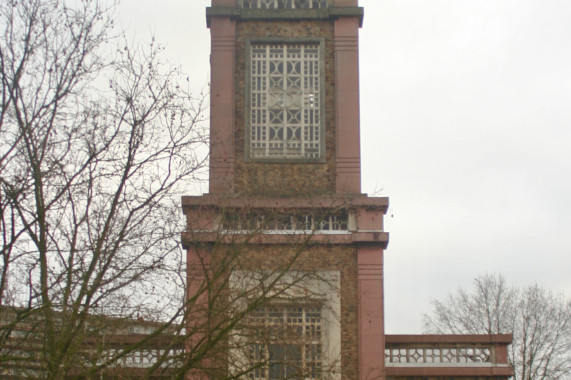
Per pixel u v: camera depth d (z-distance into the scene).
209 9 30.62
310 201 25.97
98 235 19.25
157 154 20.22
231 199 26.77
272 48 30.67
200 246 22.75
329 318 27.23
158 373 23.20
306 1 31.25
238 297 19.69
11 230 18.27
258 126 29.88
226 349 20.42
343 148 29.44
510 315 51.34
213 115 29.62
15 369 18.80
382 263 27.78
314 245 27.30
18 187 18.78
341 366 24.69
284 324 21.17
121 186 19.72
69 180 19.17
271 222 27.52
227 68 30.19
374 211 28.28
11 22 19.39
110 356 20.19
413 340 28.52
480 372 27.97
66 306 17.52
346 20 30.69
